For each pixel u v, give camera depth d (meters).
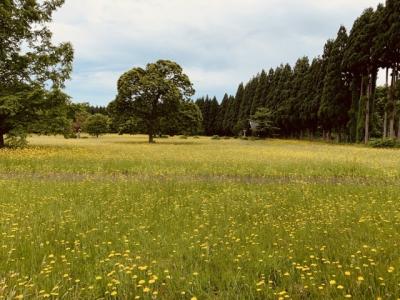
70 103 30.55
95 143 44.97
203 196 10.05
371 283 4.19
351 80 53.16
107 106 57.16
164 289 4.27
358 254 5.17
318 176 14.88
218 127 101.94
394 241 5.73
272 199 9.66
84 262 5.09
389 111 43.88
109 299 4.09
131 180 13.33
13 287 4.10
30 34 30.34
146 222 7.09
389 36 41.59
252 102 86.88
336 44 53.91
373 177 14.42
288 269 4.71
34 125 28.89
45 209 8.17
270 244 5.73
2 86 29.11
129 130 56.50
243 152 28.88
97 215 7.70
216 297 4.02
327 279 4.38
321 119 57.59
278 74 80.94
